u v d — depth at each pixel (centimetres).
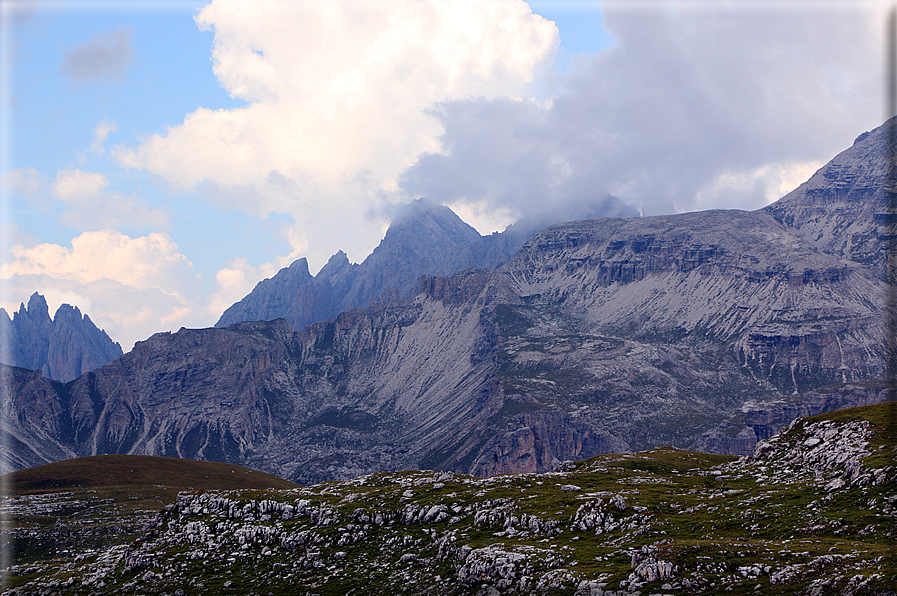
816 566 11412
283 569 16938
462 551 15238
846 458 16188
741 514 14750
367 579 15600
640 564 12344
